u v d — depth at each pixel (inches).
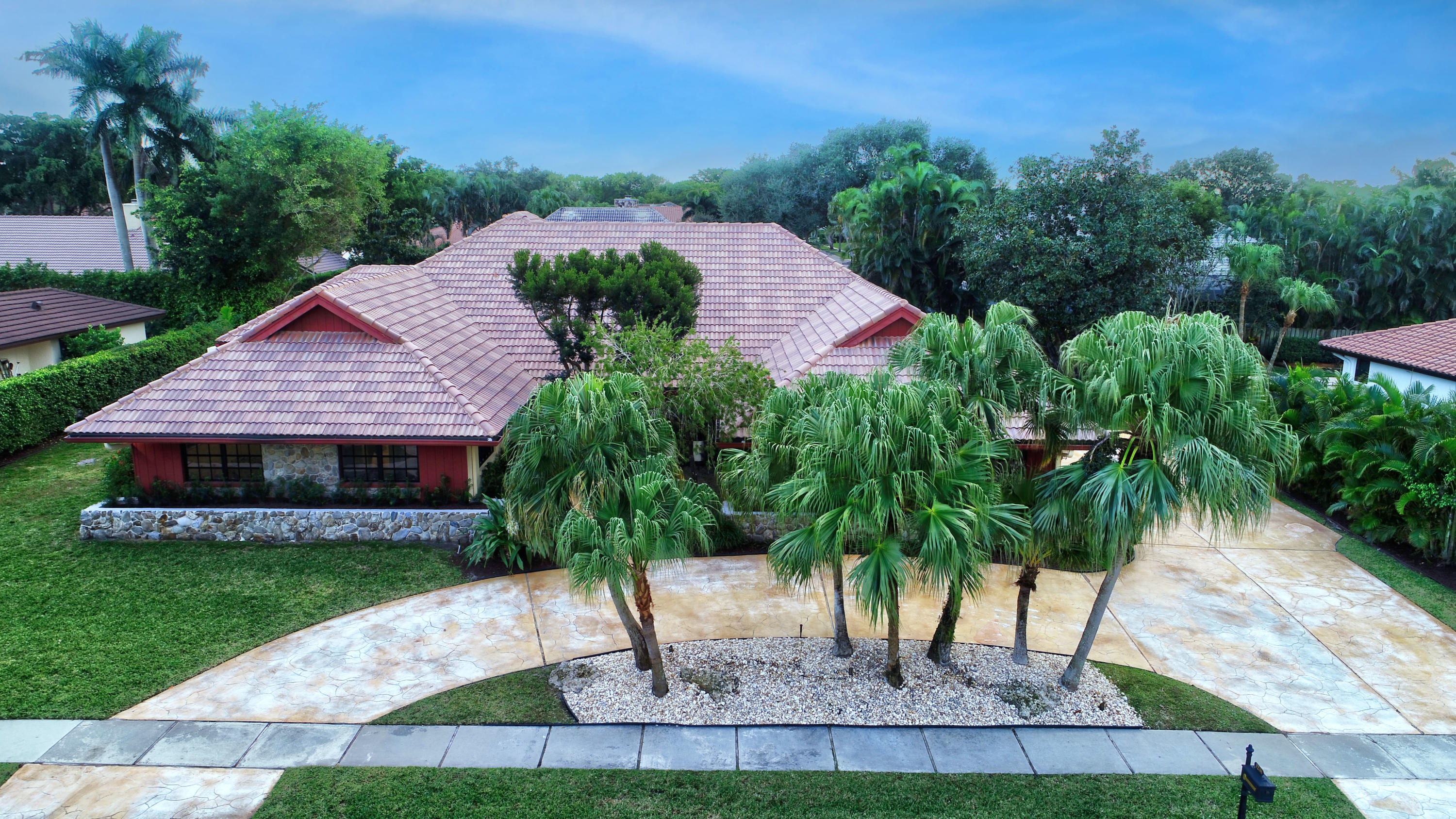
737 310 941.2
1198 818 363.6
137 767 392.5
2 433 829.2
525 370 836.6
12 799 368.2
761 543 680.4
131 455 687.1
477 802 369.7
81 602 554.3
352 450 687.7
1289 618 562.6
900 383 446.6
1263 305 1659.7
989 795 378.3
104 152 1620.3
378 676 479.2
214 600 563.8
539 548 440.1
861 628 545.3
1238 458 382.0
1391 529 663.1
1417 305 1742.1
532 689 466.3
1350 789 386.9
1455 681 484.1
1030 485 432.5
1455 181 1768.0
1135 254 1197.1
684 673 479.2
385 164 1776.6
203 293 1455.5
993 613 568.4
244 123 1504.7
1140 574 633.0
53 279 1416.1
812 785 383.9
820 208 2728.8
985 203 1512.1
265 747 410.0
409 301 834.2
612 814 362.9
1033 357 430.0
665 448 450.9
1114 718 441.4
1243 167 2459.4
